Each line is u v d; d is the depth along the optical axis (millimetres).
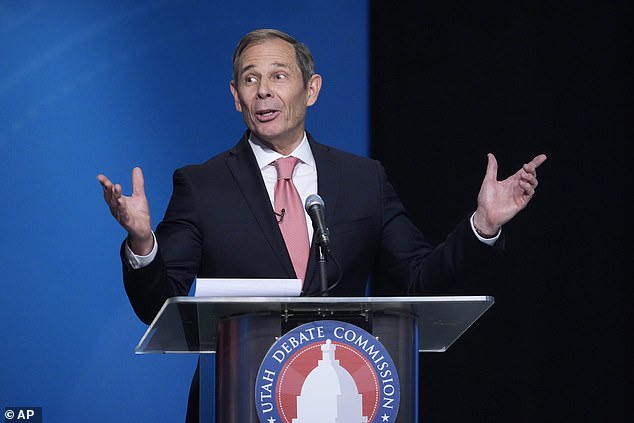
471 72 15414
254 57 10250
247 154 10320
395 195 10695
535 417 14648
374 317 7469
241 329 7355
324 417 7254
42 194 14578
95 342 14531
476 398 14758
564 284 14844
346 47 15758
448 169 15273
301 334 7328
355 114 15625
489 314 14859
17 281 14391
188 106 15180
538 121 15141
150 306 8594
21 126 14617
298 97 10250
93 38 14969
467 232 8969
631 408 14594
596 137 15039
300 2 15695
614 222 14883
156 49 15172
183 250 9773
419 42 15586
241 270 9789
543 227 14938
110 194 7953
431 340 9055
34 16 14805
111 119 14914
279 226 9930
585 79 15141
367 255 10172
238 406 7289
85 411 14430
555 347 14766
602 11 15219
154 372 14656
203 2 15391
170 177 15023
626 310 14750
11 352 14297
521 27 15359
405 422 7418
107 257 14672
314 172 10375
